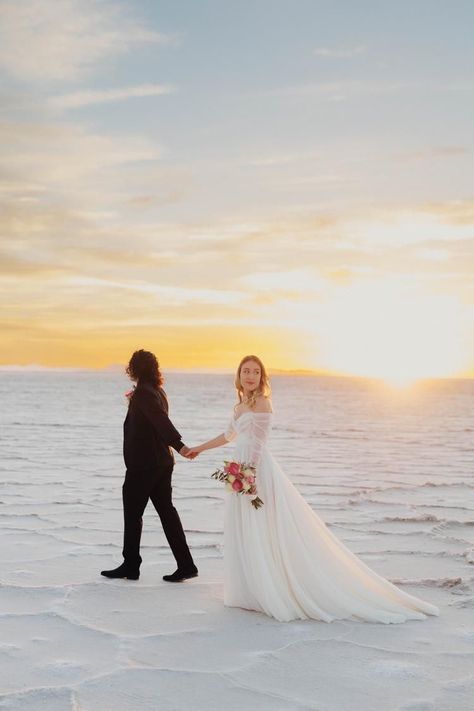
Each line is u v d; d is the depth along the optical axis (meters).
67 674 4.16
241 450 5.50
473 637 4.83
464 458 17.12
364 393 116.12
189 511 9.72
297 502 5.45
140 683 4.05
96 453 17.22
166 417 6.07
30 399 58.69
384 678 4.13
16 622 5.07
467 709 3.75
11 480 12.47
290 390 131.25
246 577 5.39
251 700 3.84
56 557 7.03
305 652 4.53
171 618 5.19
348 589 5.36
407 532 8.42
